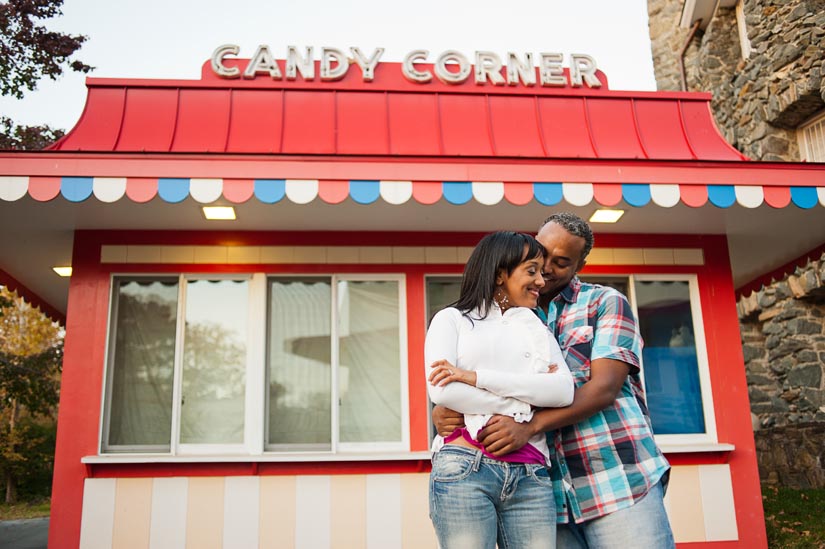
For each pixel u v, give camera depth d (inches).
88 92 210.2
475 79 231.9
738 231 233.6
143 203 194.1
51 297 300.5
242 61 225.3
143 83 212.1
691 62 481.4
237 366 214.5
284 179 177.9
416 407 214.4
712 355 227.3
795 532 247.9
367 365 218.4
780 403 391.2
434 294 225.9
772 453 362.3
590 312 104.7
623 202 201.8
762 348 418.0
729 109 416.2
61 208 197.2
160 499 200.5
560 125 219.9
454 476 87.0
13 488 517.0
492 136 214.2
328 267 220.8
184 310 216.2
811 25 350.6
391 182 180.4
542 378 87.9
